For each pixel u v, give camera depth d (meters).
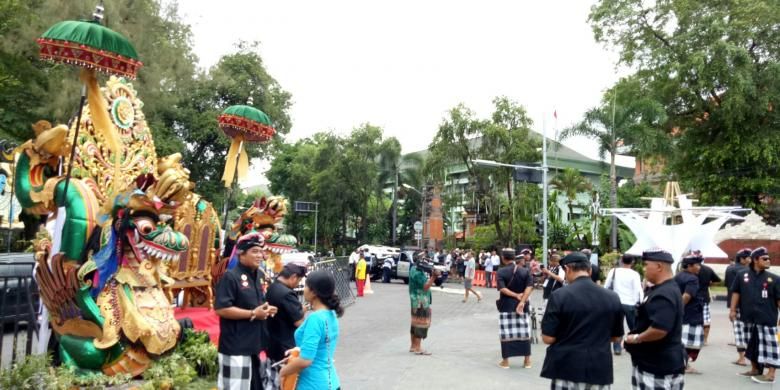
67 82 19.31
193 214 10.16
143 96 21.95
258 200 11.51
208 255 10.69
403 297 23.44
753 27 30.05
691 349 9.72
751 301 9.21
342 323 15.23
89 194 7.00
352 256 29.64
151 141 9.11
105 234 6.74
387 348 11.45
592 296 5.00
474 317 17.31
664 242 17.88
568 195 41.03
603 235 35.41
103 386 6.16
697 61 29.11
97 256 6.70
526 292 9.71
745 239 30.30
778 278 9.09
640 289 10.11
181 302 10.62
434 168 38.22
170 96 23.89
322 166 50.28
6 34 19.17
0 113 19.55
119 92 8.51
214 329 9.31
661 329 5.11
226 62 30.44
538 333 13.70
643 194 42.78
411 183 52.69
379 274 35.03
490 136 35.81
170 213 7.19
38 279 6.82
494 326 15.12
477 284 32.03
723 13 30.27
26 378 5.82
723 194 32.53
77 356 6.57
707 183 32.91
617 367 9.91
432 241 49.94
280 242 11.51
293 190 57.97
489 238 41.47
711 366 10.39
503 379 8.80
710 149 32.34
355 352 10.98
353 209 51.12
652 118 31.09
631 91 33.69
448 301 22.73
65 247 6.64
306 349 4.45
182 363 7.03
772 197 33.00
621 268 10.34
